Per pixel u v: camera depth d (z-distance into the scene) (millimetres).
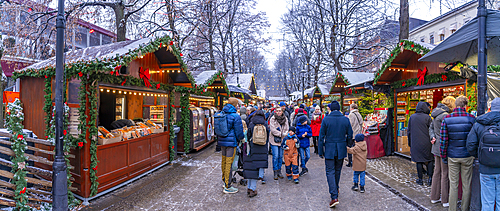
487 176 2936
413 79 6547
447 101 4141
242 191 4633
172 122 6766
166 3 10281
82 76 3924
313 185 4926
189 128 8086
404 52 6508
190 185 4938
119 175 4777
